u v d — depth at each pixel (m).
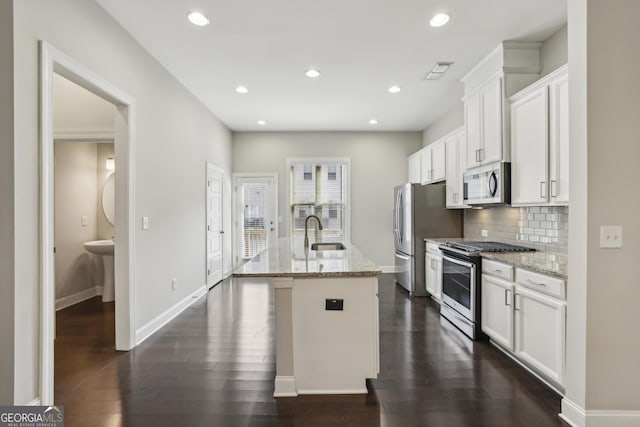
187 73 3.86
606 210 1.87
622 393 1.87
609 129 1.87
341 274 2.20
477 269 3.13
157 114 3.54
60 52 2.17
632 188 1.87
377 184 6.62
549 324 2.24
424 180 5.68
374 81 4.13
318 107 5.13
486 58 3.48
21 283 1.90
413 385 2.37
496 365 2.66
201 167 4.89
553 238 3.02
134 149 3.07
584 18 1.88
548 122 2.61
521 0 2.57
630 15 1.87
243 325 3.61
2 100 1.85
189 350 2.98
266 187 6.64
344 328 2.28
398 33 3.04
